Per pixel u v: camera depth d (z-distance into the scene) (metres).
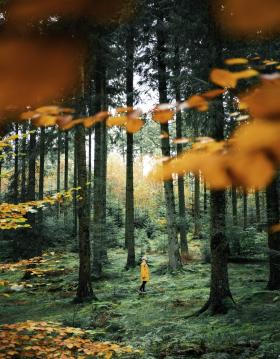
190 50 9.57
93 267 17.47
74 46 0.46
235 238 9.80
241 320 8.45
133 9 0.53
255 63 3.97
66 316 11.01
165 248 25.33
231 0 0.40
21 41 0.43
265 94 0.38
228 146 0.45
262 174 0.35
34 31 0.44
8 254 18.88
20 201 20.02
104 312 11.02
